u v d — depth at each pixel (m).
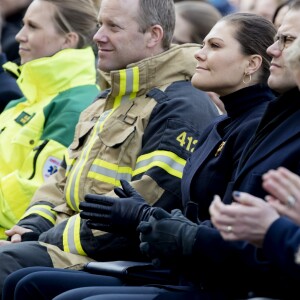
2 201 11.90
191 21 12.77
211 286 8.19
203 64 9.29
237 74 9.20
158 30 10.80
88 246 10.06
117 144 10.34
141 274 9.13
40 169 11.98
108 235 9.98
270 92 9.21
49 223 10.95
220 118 9.48
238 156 8.76
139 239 8.80
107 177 10.34
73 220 10.28
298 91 8.14
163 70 10.62
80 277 9.12
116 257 10.02
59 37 12.64
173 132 10.11
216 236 7.87
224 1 16.56
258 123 8.71
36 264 9.98
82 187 10.45
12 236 10.77
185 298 8.09
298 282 7.36
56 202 11.12
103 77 11.54
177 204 9.97
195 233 7.94
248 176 8.11
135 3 10.76
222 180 8.84
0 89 13.67
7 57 15.99
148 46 10.81
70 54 12.51
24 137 12.20
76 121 12.10
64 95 12.34
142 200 8.92
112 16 10.77
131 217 8.74
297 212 7.18
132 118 10.45
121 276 9.14
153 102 10.42
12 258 9.96
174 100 10.33
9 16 16.28
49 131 12.16
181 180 9.34
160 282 9.11
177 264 8.15
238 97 9.16
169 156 10.02
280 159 7.94
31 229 10.86
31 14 12.70
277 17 11.74
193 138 10.11
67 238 10.20
